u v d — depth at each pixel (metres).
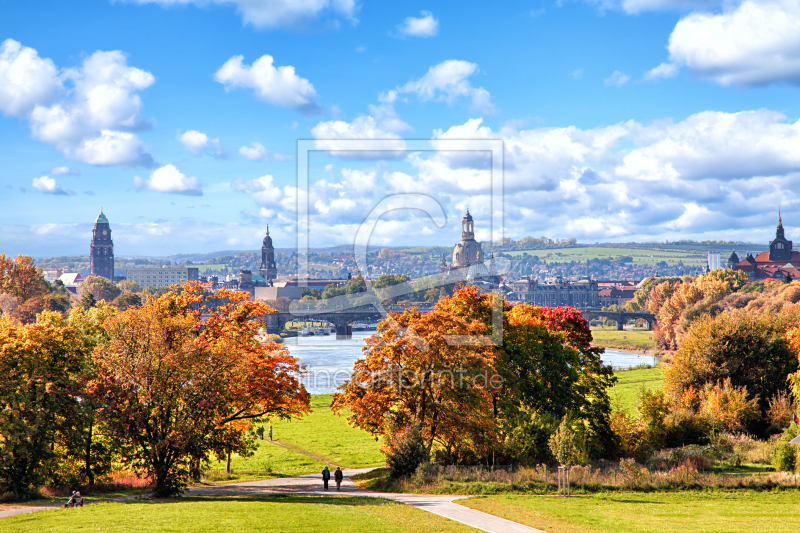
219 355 41.41
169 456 39.66
